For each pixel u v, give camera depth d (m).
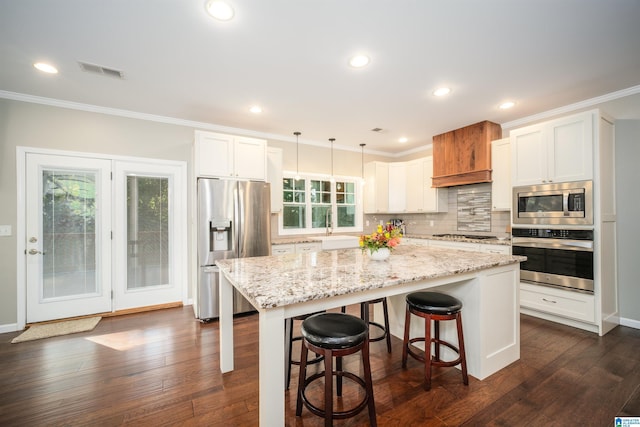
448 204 4.73
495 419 1.58
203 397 1.79
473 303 2.00
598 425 1.53
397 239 2.12
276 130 4.15
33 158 2.96
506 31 1.94
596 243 2.65
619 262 2.91
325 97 3.00
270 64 2.35
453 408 1.68
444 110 3.39
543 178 3.02
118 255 3.36
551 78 2.61
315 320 1.59
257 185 3.48
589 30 1.93
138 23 1.83
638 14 1.77
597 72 2.51
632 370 2.06
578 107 3.17
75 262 3.18
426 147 5.08
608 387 1.86
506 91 2.88
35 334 2.75
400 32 1.95
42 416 1.62
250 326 3.01
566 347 2.42
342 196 5.25
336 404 1.73
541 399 1.75
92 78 2.56
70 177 3.15
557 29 1.92
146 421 1.59
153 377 2.02
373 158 5.45
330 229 5.01
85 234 3.22
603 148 2.71
